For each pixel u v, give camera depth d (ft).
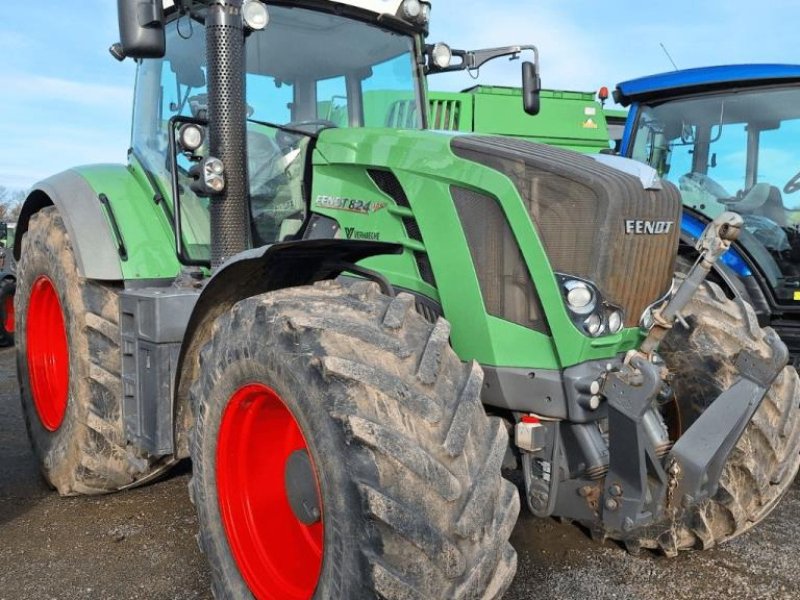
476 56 12.41
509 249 7.93
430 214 8.38
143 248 10.69
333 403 6.20
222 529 7.84
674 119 18.30
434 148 8.49
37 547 9.80
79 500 11.43
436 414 6.30
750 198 17.30
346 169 9.28
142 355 9.37
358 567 5.91
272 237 10.14
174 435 9.11
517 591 8.62
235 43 9.14
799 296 16.69
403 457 5.97
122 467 10.77
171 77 11.21
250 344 7.15
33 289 12.45
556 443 7.99
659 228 8.07
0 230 30.35
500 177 7.89
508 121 31.73
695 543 9.26
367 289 7.43
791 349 16.10
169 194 11.03
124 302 9.78
